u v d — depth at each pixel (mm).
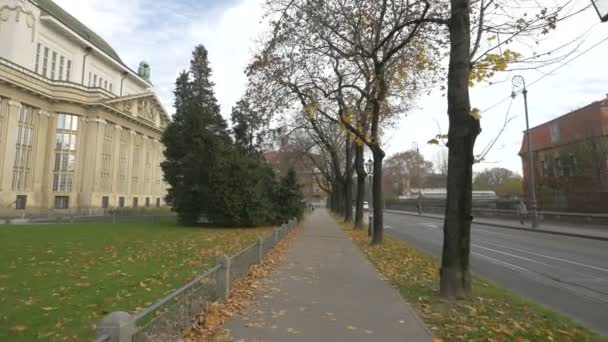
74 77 56406
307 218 44344
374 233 16953
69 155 50500
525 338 5367
